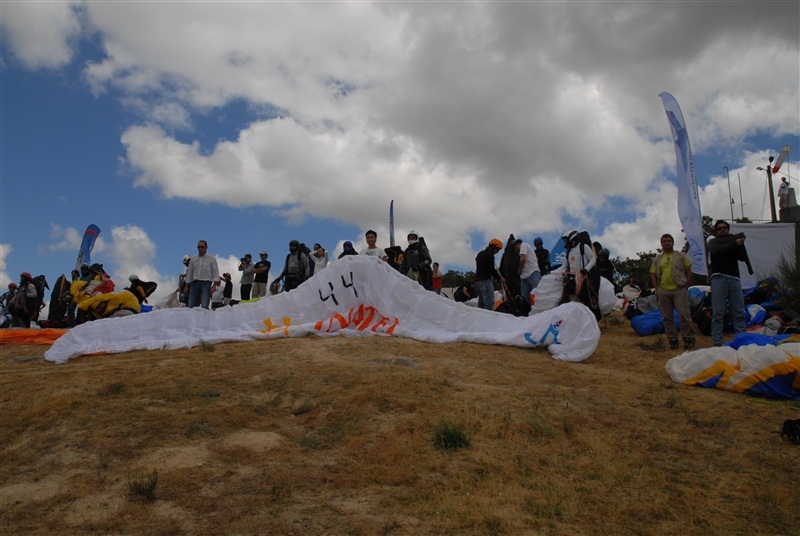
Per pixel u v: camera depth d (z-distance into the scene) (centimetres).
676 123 1141
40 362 831
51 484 379
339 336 938
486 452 433
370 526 322
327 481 382
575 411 534
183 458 414
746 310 988
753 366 608
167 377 649
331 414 512
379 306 974
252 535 313
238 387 603
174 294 1595
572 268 1045
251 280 1625
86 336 898
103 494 362
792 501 371
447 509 343
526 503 356
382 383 592
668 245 888
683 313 867
